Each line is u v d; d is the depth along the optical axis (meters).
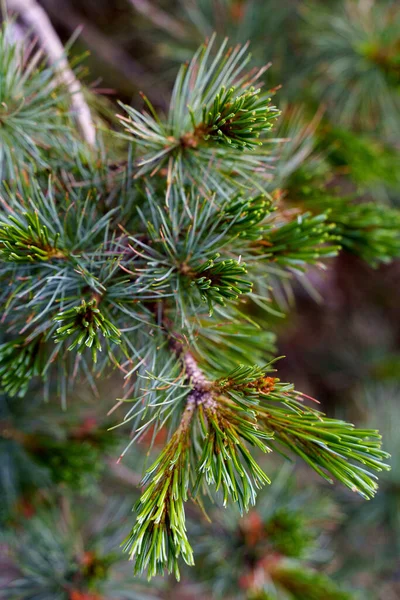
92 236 0.64
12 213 0.63
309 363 1.56
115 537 0.81
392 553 1.20
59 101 0.67
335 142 0.80
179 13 1.09
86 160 0.66
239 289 0.59
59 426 0.78
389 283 1.68
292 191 0.72
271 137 0.74
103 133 0.70
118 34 1.21
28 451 0.77
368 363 1.51
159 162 0.64
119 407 0.88
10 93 0.65
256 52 1.00
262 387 0.58
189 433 0.60
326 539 1.13
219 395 0.60
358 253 0.71
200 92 0.64
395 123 1.00
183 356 0.62
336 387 1.52
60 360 0.67
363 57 0.91
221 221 0.63
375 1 0.98
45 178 0.67
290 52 1.02
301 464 1.12
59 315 0.58
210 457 0.57
